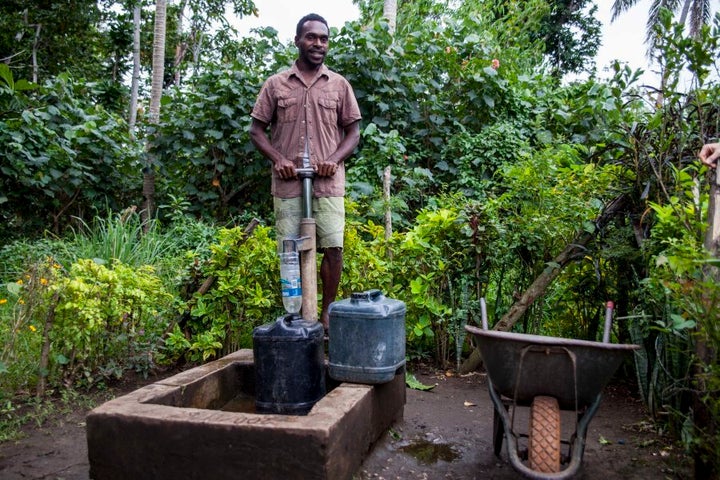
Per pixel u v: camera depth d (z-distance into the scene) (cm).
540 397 242
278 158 368
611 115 398
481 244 440
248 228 447
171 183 779
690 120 359
